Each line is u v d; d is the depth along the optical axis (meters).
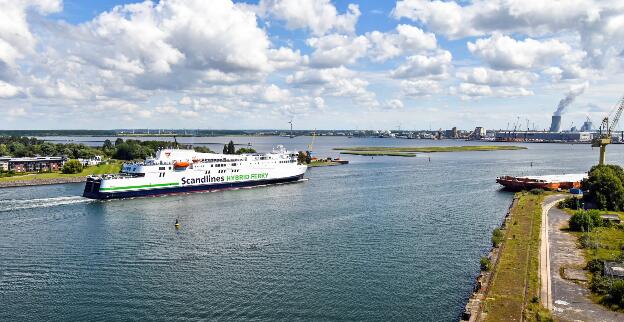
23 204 168.12
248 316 73.50
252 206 166.00
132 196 185.00
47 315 74.88
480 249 107.38
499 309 68.56
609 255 93.75
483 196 187.50
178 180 196.25
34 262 100.06
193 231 126.50
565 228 120.00
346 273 91.81
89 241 116.31
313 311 75.06
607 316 66.31
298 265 96.81
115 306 77.88
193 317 73.38
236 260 100.44
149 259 101.62
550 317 65.62
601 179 151.62
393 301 78.69
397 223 134.62
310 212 152.62
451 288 84.06
